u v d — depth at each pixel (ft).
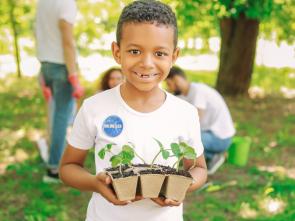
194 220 13.76
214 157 17.38
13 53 46.50
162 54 5.62
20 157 18.85
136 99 5.95
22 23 37.50
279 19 31.55
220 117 17.02
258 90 35.76
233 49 31.73
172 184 5.45
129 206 5.84
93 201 6.18
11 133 22.44
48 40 14.52
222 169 18.12
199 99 16.69
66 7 14.15
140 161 5.83
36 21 14.79
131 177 5.29
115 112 5.95
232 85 32.09
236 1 24.40
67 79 14.79
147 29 5.50
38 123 24.48
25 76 39.83
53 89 15.07
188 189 6.06
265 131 24.26
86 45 44.45
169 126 5.97
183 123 6.08
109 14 37.81
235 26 31.58
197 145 6.23
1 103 29.22
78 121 6.15
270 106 30.42
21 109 27.68
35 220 13.30
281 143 21.89
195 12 26.20
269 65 46.21
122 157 5.49
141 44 5.52
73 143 6.19
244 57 31.71
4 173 16.89
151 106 5.97
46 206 14.03
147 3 5.69
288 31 33.17
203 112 16.81
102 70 42.57
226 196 15.65
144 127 5.90
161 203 5.54
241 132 23.86
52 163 15.89
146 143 5.86
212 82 39.42
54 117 15.37
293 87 37.83
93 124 5.99
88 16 38.99
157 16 5.56
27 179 16.34
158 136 5.90
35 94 32.42
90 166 18.02
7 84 36.01
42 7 14.44
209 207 14.62
